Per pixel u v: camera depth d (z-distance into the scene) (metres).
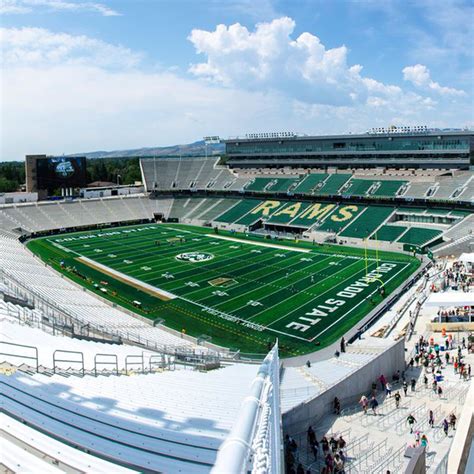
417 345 35.22
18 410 11.77
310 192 99.06
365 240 80.50
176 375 22.34
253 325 48.66
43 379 15.31
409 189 88.38
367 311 50.38
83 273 67.69
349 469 16.78
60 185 105.00
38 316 33.50
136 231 99.94
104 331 39.31
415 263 67.69
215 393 16.89
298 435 19.45
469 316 40.41
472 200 78.00
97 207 110.00
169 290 60.06
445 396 25.58
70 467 8.79
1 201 103.62
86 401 13.28
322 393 21.50
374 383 26.22
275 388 11.12
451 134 89.88
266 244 84.50
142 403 13.84
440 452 18.30
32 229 95.38
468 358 33.12
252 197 110.50
